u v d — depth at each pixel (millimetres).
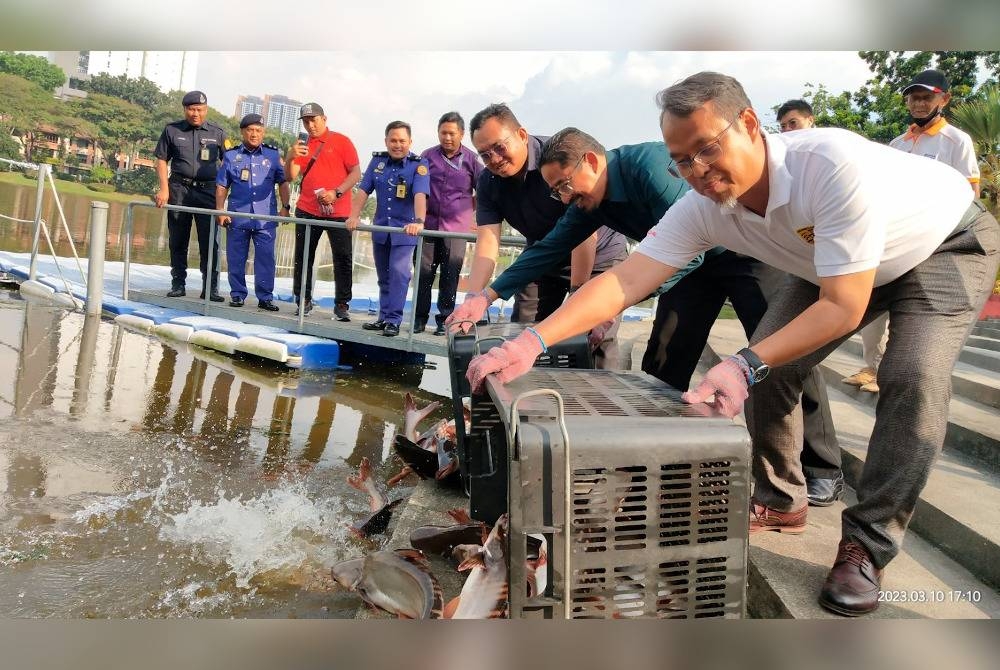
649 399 1963
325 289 10391
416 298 6125
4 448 3605
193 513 3062
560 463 1614
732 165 1908
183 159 8117
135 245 18812
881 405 2217
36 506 3000
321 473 3689
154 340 6809
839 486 3135
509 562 1637
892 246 2100
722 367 1918
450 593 2373
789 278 2578
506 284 3213
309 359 6309
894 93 15297
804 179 1939
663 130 1928
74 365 5543
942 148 4223
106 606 2297
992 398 4480
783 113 4703
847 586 2164
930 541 2850
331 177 7457
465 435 2809
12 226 22984
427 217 6629
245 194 7691
